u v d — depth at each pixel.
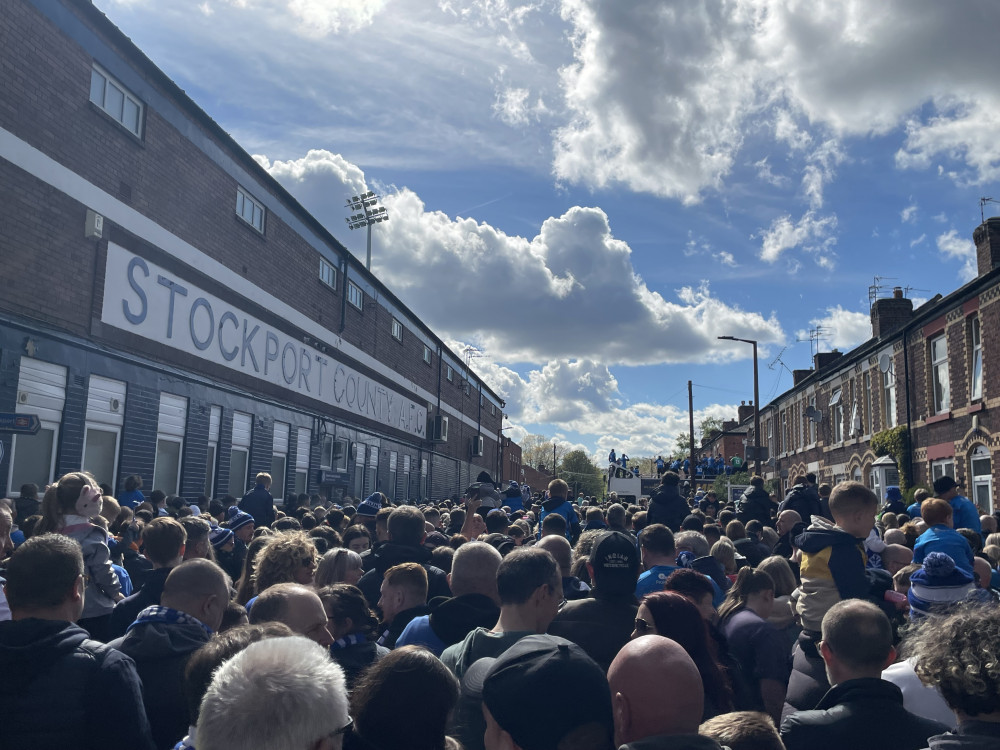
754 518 10.91
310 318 21.95
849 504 4.21
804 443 34.03
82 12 12.28
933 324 21.12
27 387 11.00
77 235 12.17
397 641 3.93
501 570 3.36
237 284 17.50
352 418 25.73
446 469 40.38
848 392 28.12
